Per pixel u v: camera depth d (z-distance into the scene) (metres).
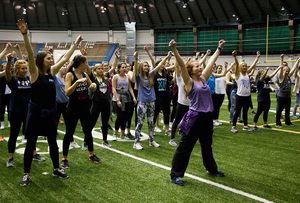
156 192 3.10
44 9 27.11
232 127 6.53
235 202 2.87
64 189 3.18
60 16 27.73
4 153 4.64
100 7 27.22
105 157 4.42
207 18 25.81
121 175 3.62
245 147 5.10
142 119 4.96
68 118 3.86
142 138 5.84
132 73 6.01
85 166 3.98
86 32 28.42
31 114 3.25
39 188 3.21
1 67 6.12
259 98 6.64
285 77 7.00
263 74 6.45
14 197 2.97
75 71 3.88
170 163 4.14
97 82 4.79
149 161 4.22
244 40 24.62
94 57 26.64
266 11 23.94
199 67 3.27
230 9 24.91
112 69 5.79
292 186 3.30
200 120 3.20
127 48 27.22
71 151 4.78
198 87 3.21
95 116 4.85
